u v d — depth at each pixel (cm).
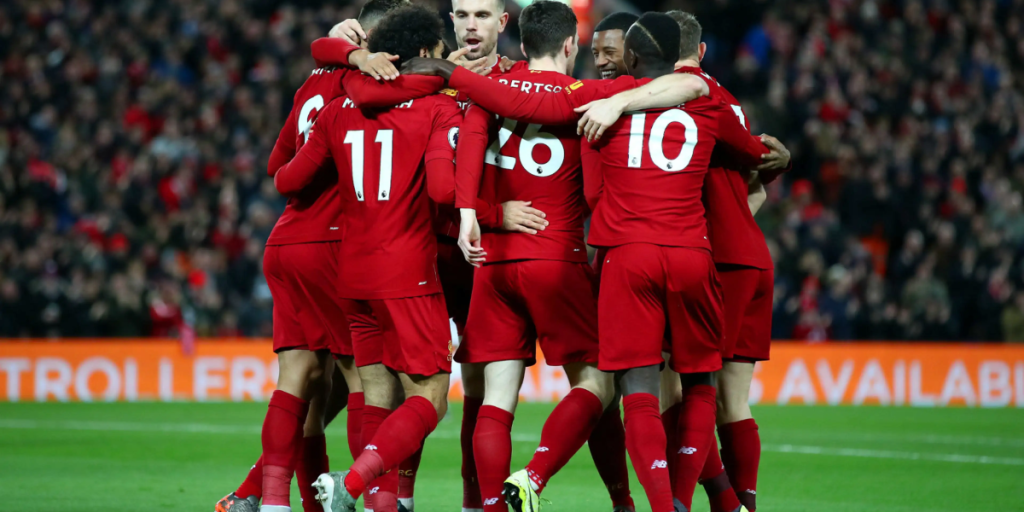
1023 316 5412
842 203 6138
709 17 7588
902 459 3036
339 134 1742
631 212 1666
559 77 1750
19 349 4766
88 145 6100
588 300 1772
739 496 1836
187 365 4881
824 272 5547
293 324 1827
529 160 1758
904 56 7038
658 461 1608
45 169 5909
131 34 6831
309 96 1847
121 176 5988
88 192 5881
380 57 1702
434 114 1706
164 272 5309
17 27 6800
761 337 1838
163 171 5881
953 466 2894
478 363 1861
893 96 6794
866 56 6956
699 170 1695
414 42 1736
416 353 1694
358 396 1881
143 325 5066
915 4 7294
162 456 2973
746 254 1795
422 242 1719
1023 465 2920
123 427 3716
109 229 5506
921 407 4853
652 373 1677
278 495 1753
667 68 1720
